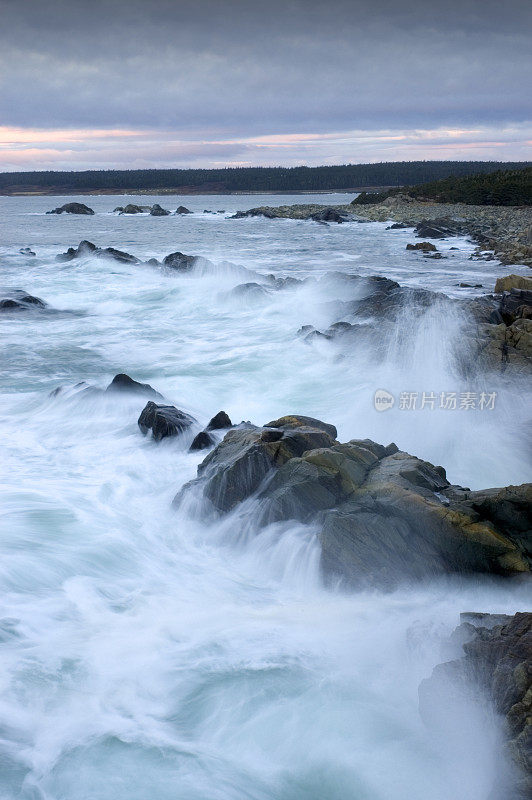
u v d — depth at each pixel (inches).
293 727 245.6
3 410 625.0
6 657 275.1
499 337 715.4
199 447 507.8
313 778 225.0
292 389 682.2
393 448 439.8
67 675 266.7
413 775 226.8
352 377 695.7
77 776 221.6
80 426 576.4
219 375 742.5
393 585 342.3
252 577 363.6
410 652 280.1
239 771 226.7
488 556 339.6
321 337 831.1
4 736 235.0
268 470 408.5
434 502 357.4
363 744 239.3
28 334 954.1
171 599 330.0
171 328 992.2
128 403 619.8
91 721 244.7
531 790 198.2
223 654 285.0
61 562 350.9
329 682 268.2
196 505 413.1
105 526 396.8
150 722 245.9
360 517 355.3
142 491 454.0
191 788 218.5
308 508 378.6
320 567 351.3
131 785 219.0
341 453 398.0
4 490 442.0
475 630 263.3
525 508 351.6
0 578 329.1
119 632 298.2
